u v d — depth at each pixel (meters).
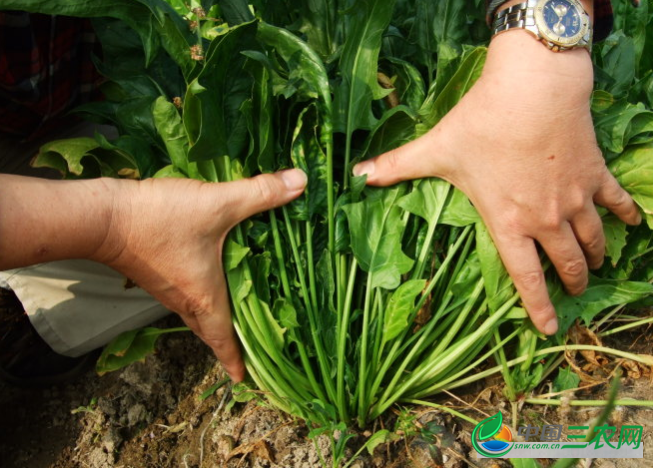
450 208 0.54
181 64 0.51
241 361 0.57
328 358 0.55
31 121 0.65
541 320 0.53
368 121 0.55
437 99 0.52
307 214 0.54
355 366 0.56
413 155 0.52
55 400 0.66
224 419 0.61
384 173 0.53
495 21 0.49
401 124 0.55
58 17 0.60
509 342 0.61
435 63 0.60
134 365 0.66
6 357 0.67
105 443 0.62
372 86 0.55
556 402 0.57
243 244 0.53
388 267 0.53
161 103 0.52
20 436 0.64
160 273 0.50
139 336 0.62
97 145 0.54
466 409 0.58
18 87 0.59
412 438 0.56
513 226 0.50
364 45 0.54
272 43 0.52
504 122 0.47
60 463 0.61
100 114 0.58
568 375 0.59
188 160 0.50
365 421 0.57
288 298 0.54
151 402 0.65
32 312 0.63
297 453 0.56
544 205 0.49
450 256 0.54
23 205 0.45
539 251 0.55
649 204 0.56
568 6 0.47
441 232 0.57
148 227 0.49
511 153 0.48
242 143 0.53
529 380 0.58
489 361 0.61
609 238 0.57
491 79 0.48
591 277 0.58
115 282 0.64
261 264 0.54
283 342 0.54
